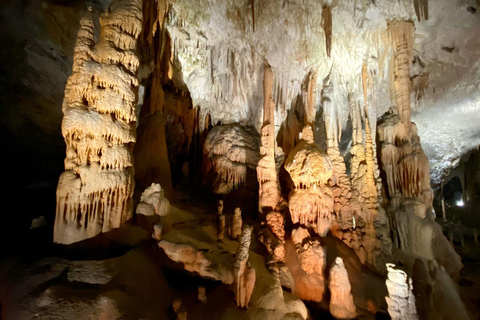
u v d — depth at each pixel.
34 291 4.13
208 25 10.24
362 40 10.13
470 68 10.74
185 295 5.24
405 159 10.11
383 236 9.55
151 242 5.88
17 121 9.77
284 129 12.65
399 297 5.69
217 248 6.69
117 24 6.09
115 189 5.62
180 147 12.95
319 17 9.38
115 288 4.40
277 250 7.21
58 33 7.93
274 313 5.43
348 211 9.48
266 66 11.14
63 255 5.01
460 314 7.55
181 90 12.34
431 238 9.38
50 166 11.83
